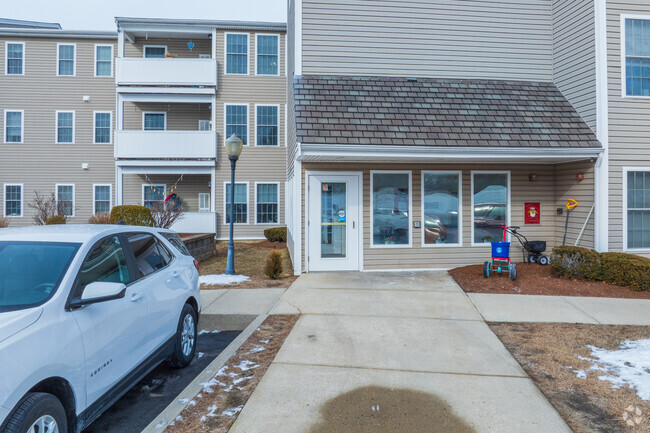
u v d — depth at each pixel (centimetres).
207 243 1273
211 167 1722
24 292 288
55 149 1823
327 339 521
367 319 602
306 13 981
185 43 1833
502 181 973
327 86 941
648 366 430
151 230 463
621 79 870
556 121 908
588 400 368
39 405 243
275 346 502
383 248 945
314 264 937
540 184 979
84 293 293
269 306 678
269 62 1764
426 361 454
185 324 464
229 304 692
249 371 429
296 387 391
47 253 321
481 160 909
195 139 1677
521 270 891
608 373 420
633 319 597
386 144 827
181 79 1683
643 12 874
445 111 911
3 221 1542
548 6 1025
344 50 986
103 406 315
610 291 741
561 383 400
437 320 597
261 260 1205
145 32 1731
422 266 952
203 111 1845
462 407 357
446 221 961
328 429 323
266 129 1762
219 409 352
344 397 373
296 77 965
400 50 998
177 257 488
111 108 1838
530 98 962
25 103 1812
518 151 851
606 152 858
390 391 385
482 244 962
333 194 938
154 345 389
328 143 812
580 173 905
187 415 342
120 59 1662
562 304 672
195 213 1688
